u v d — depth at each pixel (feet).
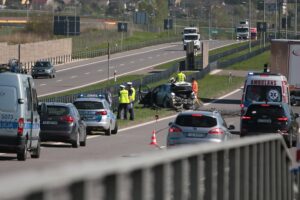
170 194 55.26
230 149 74.69
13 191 33.73
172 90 446.19
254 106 254.68
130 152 228.02
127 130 334.03
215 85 580.30
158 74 583.99
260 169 89.66
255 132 251.80
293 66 415.85
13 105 186.19
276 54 418.72
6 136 185.88
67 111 244.63
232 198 75.31
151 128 344.90
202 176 64.59
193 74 592.19
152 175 50.90
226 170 72.54
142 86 508.53
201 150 62.44
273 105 253.85
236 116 404.98
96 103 302.86
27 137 191.72
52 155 213.87
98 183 40.98
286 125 251.39
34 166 175.22
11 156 207.92
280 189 103.65
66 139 242.58
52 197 36.24
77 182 38.40
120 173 43.86
